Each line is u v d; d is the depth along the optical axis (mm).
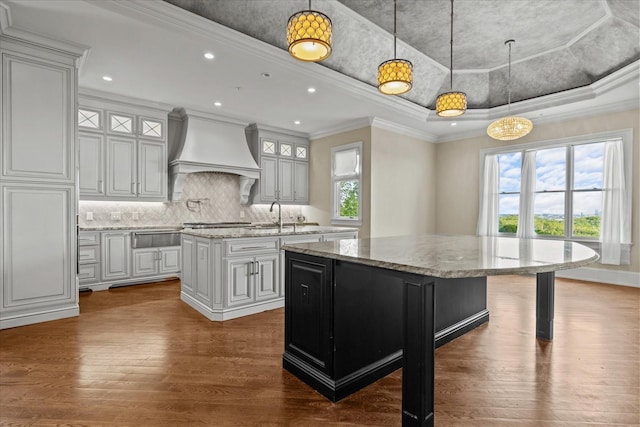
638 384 2098
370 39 4168
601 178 5109
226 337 2838
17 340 2744
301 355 2162
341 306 1960
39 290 3172
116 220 5105
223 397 1938
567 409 1838
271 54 3705
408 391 1585
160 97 4879
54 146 3223
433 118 5914
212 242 3277
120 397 1923
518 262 1573
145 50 3439
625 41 3887
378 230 5910
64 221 3295
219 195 6191
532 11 3658
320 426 1688
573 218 5387
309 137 7039
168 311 3555
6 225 2994
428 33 4125
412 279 1542
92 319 3289
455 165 6773
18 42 3023
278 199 6578
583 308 3672
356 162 6086
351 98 4859
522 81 5141
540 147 5664
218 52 3488
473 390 2033
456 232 6754
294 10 3516
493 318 3359
